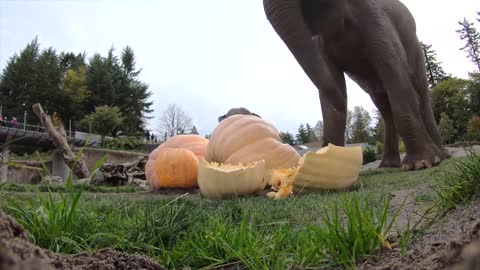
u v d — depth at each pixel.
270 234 1.20
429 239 0.91
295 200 1.88
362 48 3.65
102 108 21.48
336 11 3.36
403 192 1.98
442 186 1.53
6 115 23.81
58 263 0.65
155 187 4.23
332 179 2.52
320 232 0.95
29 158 12.32
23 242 0.54
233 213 1.60
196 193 3.64
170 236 1.19
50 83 24.98
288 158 3.23
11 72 24.80
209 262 1.04
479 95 17.69
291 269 0.89
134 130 25.41
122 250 1.09
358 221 0.94
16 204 1.15
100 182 6.14
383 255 0.88
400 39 4.02
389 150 4.79
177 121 25.92
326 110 3.39
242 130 3.30
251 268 0.91
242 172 2.63
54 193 2.31
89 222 1.18
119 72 26.92
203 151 4.32
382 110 4.69
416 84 4.21
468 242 0.59
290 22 2.67
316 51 2.70
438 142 4.27
